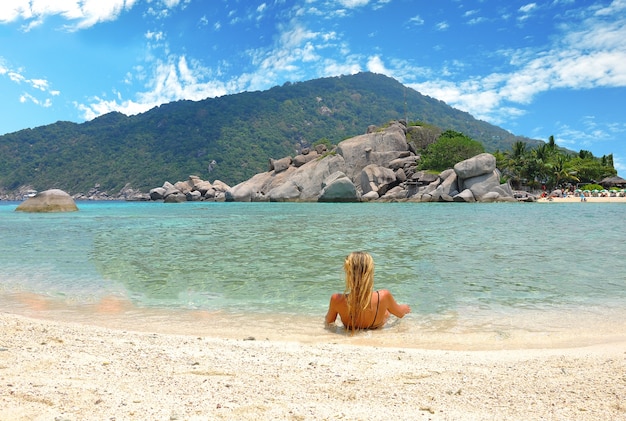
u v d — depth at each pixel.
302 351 4.46
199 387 3.29
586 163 85.69
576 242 13.62
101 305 6.82
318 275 8.91
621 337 5.06
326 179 61.28
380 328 5.60
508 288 7.65
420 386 3.36
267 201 68.94
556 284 7.92
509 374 3.64
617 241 13.87
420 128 81.06
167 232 17.81
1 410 2.73
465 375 3.63
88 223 23.06
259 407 2.89
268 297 7.26
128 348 4.46
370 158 66.81
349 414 2.78
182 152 160.88
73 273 9.22
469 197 50.00
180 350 4.43
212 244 13.75
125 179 154.12
